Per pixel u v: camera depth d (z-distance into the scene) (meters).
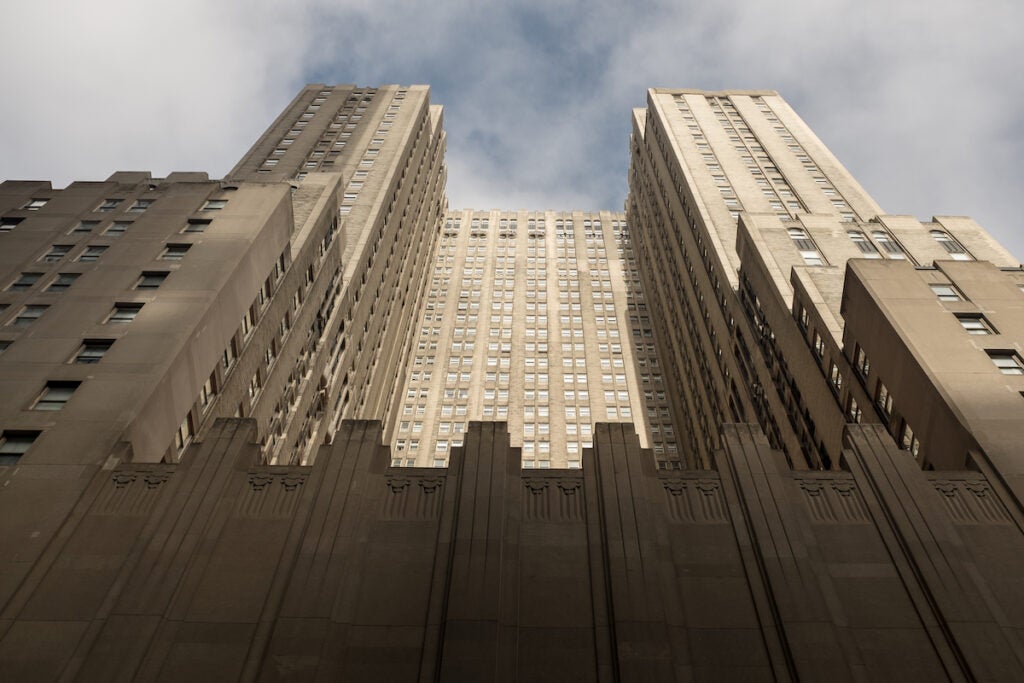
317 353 55.00
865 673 19.05
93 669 18.62
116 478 24.80
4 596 20.50
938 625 20.27
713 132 93.56
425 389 96.50
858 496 24.56
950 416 28.30
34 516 22.98
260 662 18.91
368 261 71.25
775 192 77.50
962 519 23.73
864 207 73.31
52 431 26.38
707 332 74.81
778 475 24.92
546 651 19.72
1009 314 34.56
